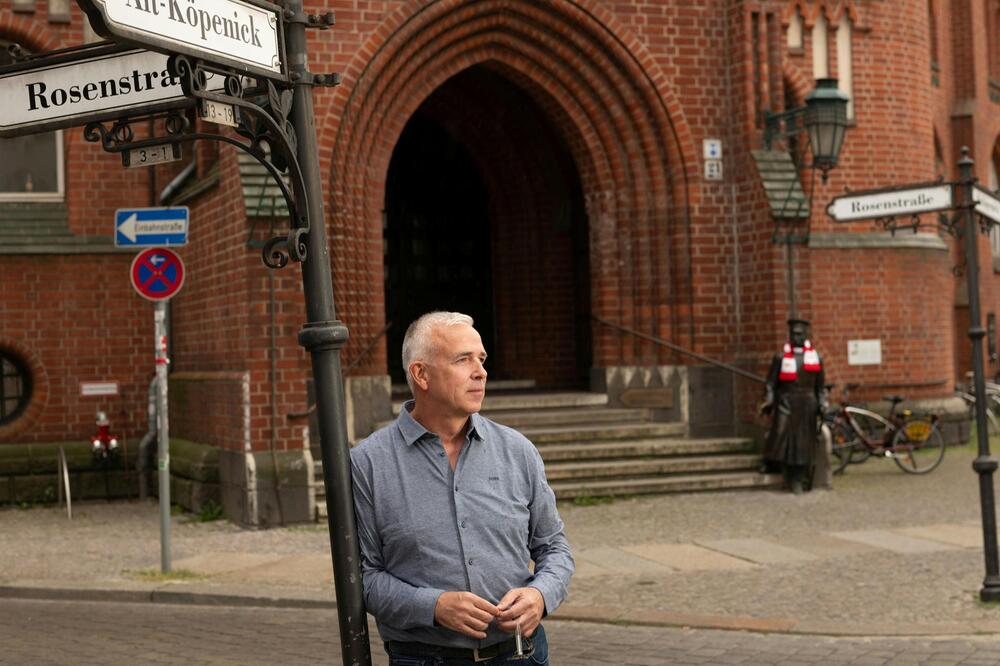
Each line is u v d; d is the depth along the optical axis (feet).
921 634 25.13
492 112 57.88
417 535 11.41
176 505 46.73
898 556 33.65
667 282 49.55
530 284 58.49
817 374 46.19
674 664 23.00
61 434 50.11
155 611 29.27
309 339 12.76
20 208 50.60
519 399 48.75
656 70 48.91
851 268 58.65
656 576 31.60
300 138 13.50
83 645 25.16
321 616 28.35
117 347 50.83
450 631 11.35
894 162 58.70
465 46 47.44
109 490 49.96
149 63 14.06
